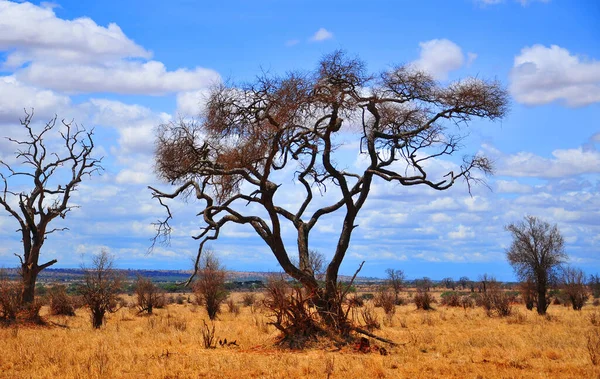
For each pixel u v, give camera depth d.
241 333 23.17
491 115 22.06
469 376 13.46
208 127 21.44
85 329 26.22
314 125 20.88
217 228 20.92
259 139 20.03
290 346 18.41
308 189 21.94
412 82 21.61
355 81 20.47
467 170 22.02
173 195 22.41
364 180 21.62
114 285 28.66
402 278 75.94
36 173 38.41
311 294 19.67
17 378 13.37
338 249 20.89
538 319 31.84
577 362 15.27
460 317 34.19
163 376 13.73
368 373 13.91
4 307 27.34
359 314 33.09
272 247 20.42
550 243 38.41
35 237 38.34
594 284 70.62
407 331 24.67
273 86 20.59
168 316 35.81
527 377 13.26
